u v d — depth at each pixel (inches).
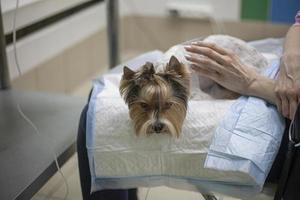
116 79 46.1
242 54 47.5
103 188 41.0
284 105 39.7
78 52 104.0
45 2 81.8
